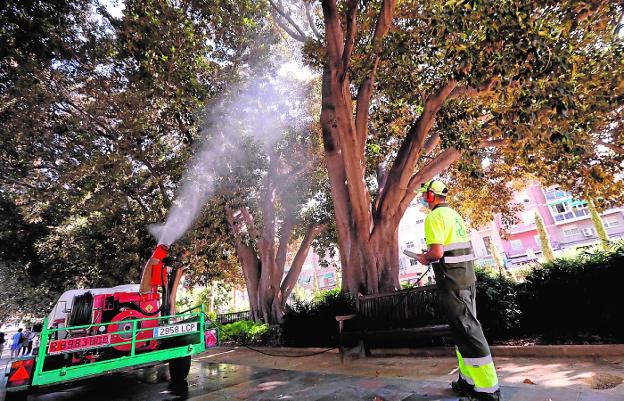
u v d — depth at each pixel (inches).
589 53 242.1
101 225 599.8
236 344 478.9
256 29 465.7
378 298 269.9
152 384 255.3
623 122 288.8
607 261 210.4
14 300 975.6
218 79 440.8
